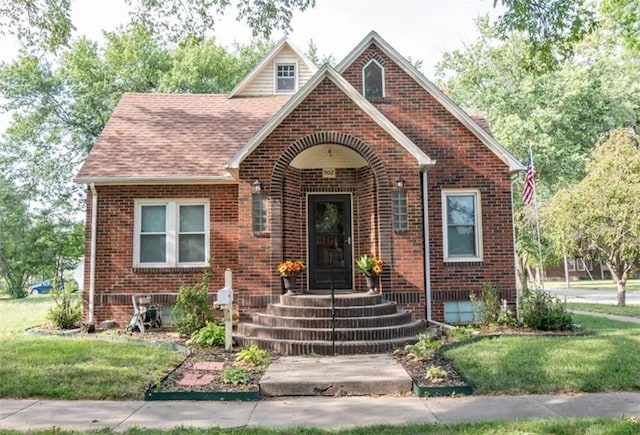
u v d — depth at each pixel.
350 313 10.46
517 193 27.00
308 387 7.07
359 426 5.47
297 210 13.00
